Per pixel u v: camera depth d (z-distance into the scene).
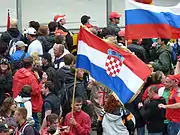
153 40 34.34
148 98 26.44
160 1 42.81
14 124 23.38
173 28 26.69
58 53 30.23
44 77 28.50
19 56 30.91
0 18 40.00
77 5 41.31
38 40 31.69
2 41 32.62
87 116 24.39
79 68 23.48
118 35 33.50
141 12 26.14
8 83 29.28
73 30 41.22
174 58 34.03
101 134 25.22
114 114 24.66
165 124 26.55
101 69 23.23
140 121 27.48
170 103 25.89
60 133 23.81
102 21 41.84
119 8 41.97
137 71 23.06
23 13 40.47
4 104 25.08
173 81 25.80
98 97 29.11
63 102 27.83
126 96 23.00
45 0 40.84
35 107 27.95
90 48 23.31
